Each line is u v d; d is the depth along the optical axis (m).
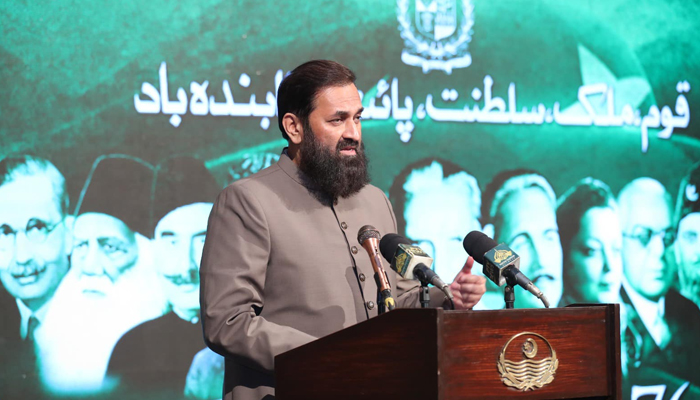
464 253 6.63
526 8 7.04
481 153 6.79
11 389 5.26
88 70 5.63
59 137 5.52
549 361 2.34
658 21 7.45
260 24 6.19
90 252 5.54
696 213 7.45
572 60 7.14
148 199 5.73
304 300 3.08
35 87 5.48
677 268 7.32
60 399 5.38
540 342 2.33
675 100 7.46
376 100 6.48
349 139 3.23
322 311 3.07
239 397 3.04
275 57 6.22
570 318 2.40
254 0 6.18
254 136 6.11
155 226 5.73
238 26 6.12
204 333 2.93
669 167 7.39
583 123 7.12
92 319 5.50
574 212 7.02
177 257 5.78
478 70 6.85
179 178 5.84
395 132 6.52
